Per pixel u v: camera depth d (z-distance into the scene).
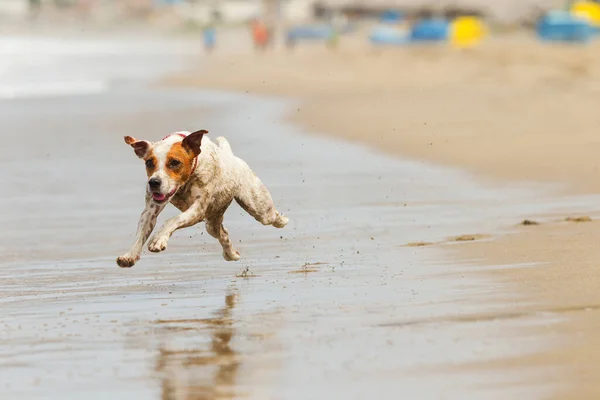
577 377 6.46
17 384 7.03
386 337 7.69
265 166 18.97
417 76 43.94
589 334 7.39
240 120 27.97
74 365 7.43
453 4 111.44
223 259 11.48
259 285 9.95
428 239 12.09
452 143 21.08
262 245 12.18
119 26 199.62
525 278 9.37
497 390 6.33
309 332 7.98
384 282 9.70
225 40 133.38
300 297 9.26
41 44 117.06
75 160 21.06
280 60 66.19
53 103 35.75
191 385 6.80
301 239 12.48
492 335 7.53
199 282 10.29
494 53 55.09
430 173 17.62
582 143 20.30
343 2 121.12
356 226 13.23
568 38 75.69
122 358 7.55
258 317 8.58
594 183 15.93
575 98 29.22
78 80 49.34
